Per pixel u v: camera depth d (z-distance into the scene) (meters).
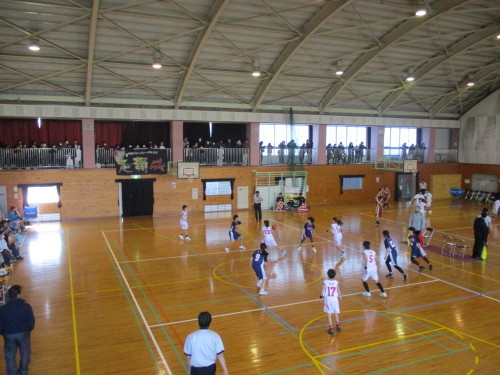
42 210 23.55
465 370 7.98
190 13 18.75
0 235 13.82
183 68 22.84
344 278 13.70
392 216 25.83
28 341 7.39
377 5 19.66
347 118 30.81
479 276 14.00
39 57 20.25
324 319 10.41
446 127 34.97
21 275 13.88
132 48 20.95
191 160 26.91
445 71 28.41
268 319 10.39
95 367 8.05
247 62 23.78
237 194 28.06
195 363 5.88
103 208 24.88
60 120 25.84
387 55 25.08
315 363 8.23
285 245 18.22
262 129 30.31
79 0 17.30
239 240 19.09
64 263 15.33
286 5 19.17
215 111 26.83
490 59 27.62
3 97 22.22
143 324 10.07
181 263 15.38
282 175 28.94
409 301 11.67
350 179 31.62
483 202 32.69
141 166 25.22
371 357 8.48
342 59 24.88
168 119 25.88
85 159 24.48
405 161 30.34
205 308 11.12
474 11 20.41
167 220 24.28
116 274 14.04
